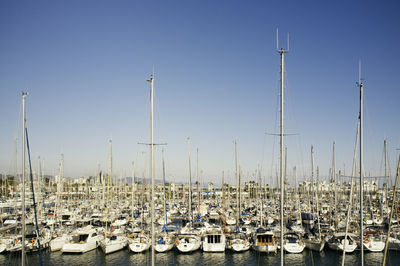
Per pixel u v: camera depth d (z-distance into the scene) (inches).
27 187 3528.5
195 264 1831.9
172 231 2450.8
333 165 2731.3
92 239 2058.3
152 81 1197.1
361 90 1206.9
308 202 3563.0
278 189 3683.6
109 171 2303.2
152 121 1199.6
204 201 4667.8
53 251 2006.6
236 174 2650.1
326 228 2389.3
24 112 1233.4
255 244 1971.0
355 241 1980.8
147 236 2170.3
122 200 4549.7
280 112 1083.9
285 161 2416.3
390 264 1796.3
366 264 1801.2
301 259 1895.9
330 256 1931.6
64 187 5684.1
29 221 2837.1
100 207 3782.0
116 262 1847.9
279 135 1096.8
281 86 1077.1
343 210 3518.7
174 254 1979.6
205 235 2042.3
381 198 2997.0
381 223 2736.2
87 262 1840.6
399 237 1985.7
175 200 4552.2
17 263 1817.2
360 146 1192.2
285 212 3009.4
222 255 1969.7
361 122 1204.5
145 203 4104.3
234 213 3587.6
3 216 2935.5
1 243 1905.8
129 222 2960.1
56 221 2812.5
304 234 2396.7
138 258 1914.4
